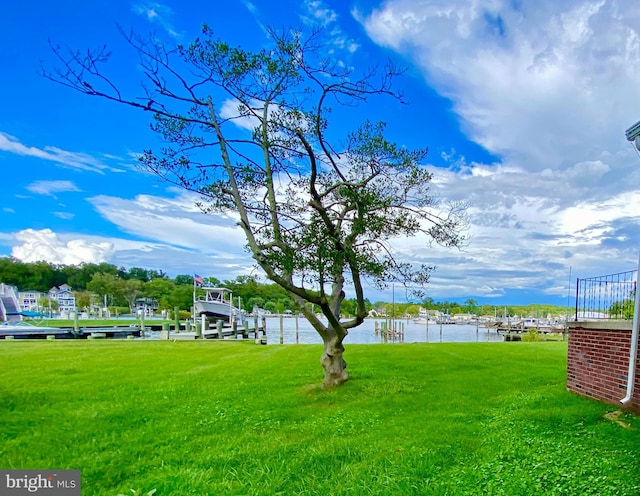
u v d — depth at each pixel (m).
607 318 8.38
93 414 7.89
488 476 4.54
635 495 3.89
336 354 9.94
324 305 9.00
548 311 87.62
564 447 5.30
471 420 7.00
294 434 6.55
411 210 9.50
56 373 12.35
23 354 16.94
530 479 4.33
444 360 14.19
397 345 20.08
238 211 9.27
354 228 8.71
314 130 8.96
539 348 18.56
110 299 82.19
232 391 9.79
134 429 7.07
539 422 6.52
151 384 10.69
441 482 4.51
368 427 6.73
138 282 80.12
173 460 5.63
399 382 10.15
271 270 8.67
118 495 4.50
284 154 9.66
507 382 10.24
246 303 53.28
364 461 5.27
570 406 7.49
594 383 8.05
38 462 5.59
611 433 5.88
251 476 4.94
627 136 7.55
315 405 8.41
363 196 8.72
